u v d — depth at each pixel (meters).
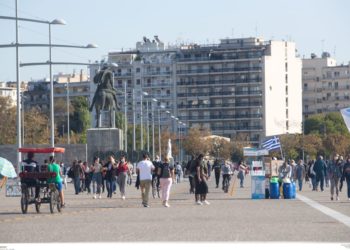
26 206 56.75
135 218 49.88
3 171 81.12
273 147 115.06
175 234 38.28
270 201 71.44
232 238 36.16
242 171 118.38
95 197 83.50
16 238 37.06
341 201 70.06
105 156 141.75
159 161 80.69
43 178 56.78
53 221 48.00
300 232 38.84
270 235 37.41
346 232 38.81
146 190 64.56
